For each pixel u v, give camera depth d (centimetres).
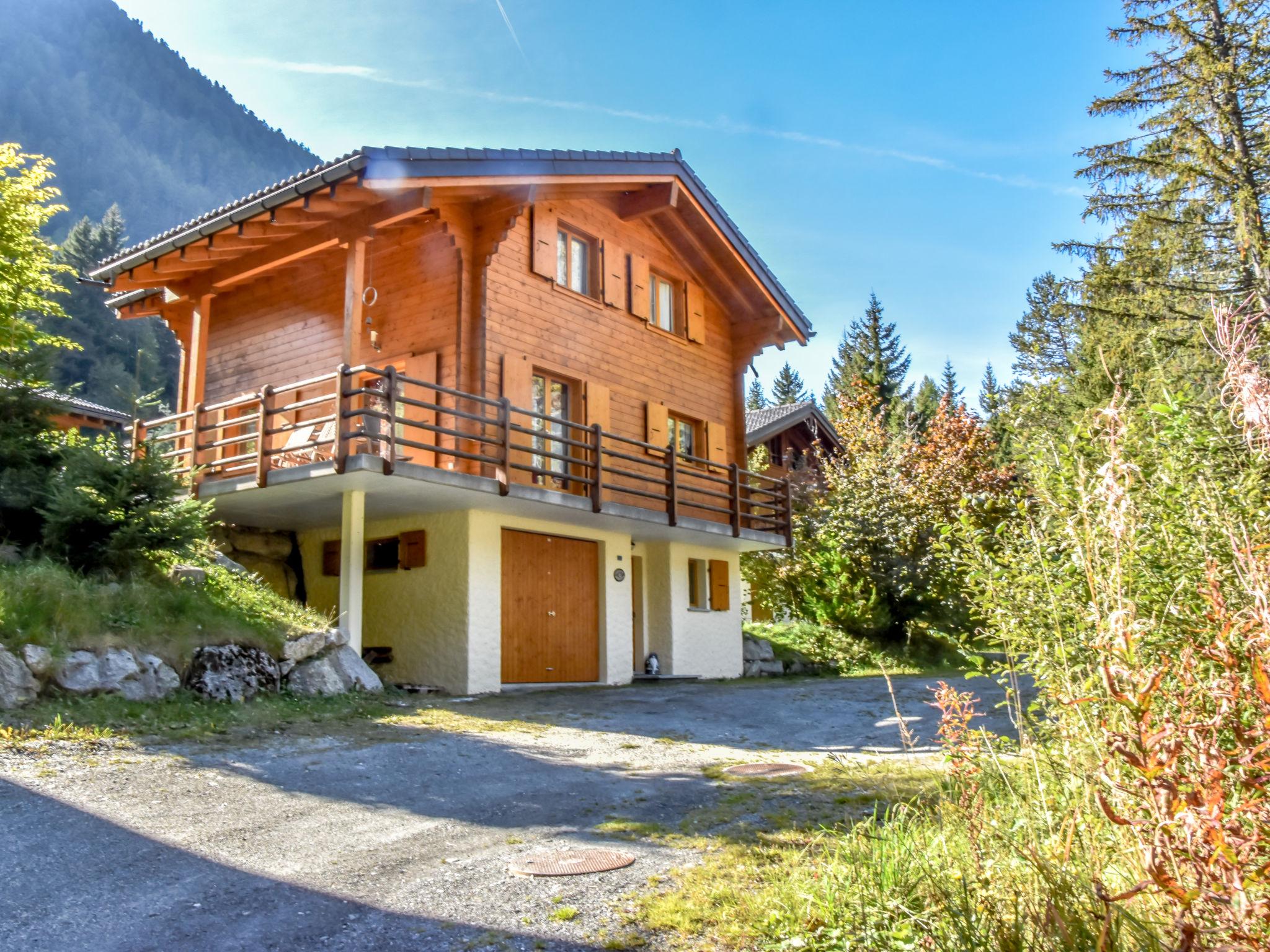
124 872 442
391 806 584
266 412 1158
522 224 1388
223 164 18538
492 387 1291
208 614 934
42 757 622
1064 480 443
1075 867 348
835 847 482
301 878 445
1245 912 251
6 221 1397
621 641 1509
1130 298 1975
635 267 1619
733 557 1855
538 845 506
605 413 1499
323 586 1415
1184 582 363
